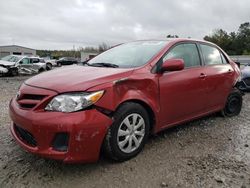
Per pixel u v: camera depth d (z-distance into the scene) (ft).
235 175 10.87
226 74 17.26
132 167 11.32
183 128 16.19
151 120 12.87
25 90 11.10
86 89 10.31
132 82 11.64
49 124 9.86
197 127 16.48
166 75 13.14
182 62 12.53
